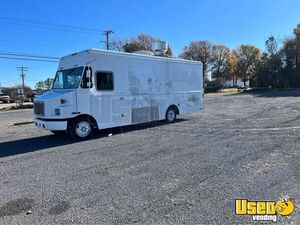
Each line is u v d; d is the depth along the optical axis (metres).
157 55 14.03
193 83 14.58
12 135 12.34
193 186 5.08
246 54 86.12
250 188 4.87
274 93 44.00
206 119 14.37
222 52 83.12
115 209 4.31
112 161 7.03
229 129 10.88
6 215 4.25
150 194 4.81
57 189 5.24
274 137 8.92
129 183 5.39
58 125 9.83
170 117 13.48
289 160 6.38
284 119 12.81
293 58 55.22
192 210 4.17
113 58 10.98
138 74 11.89
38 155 8.10
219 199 4.50
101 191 5.05
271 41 57.16
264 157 6.70
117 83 11.14
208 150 7.65
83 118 10.41
